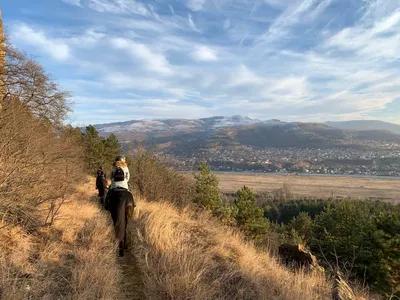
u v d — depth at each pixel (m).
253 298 4.25
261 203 78.81
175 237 6.45
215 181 18.45
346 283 5.62
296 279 5.12
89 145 30.72
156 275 4.60
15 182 5.39
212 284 4.37
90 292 3.74
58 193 7.62
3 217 5.04
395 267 14.84
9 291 3.35
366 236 17.50
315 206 65.56
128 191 6.59
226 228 10.62
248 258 6.01
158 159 18.28
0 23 11.23
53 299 3.59
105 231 6.76
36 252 4.88
